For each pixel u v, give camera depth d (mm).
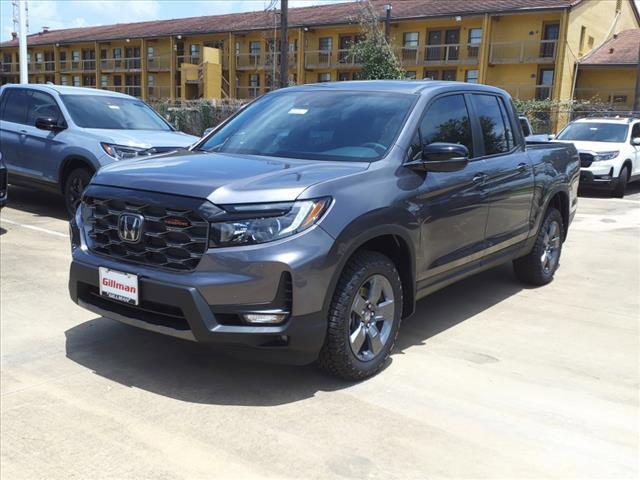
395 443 3193
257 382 3838
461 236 4660
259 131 4707
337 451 3105
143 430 3266
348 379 3846
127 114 9398
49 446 3100
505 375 4062
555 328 5035
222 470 2932
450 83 4992
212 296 3311
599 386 3955
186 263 3418
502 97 5621
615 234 9383
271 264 3291
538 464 3053
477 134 5051
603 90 35625
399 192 3963
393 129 4285
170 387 3752
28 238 7598
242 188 3428
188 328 3426
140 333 4586
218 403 3566
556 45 34250
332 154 4219
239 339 3336
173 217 3445
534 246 6070
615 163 13977
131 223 3574
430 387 3844
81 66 56188
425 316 5254
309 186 3504
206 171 3740
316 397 3662
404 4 41812
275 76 39375
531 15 35250
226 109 30203
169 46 49562
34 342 4395
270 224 3355
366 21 29625
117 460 2996
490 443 3225
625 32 41125
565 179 6375
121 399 3594
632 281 6617
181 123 30688
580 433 3361
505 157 5324
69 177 8539
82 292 3939
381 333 3971
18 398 3582
